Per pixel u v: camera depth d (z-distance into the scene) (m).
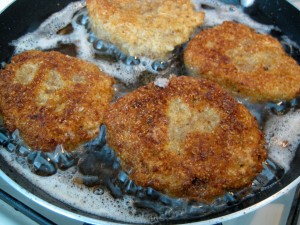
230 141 0.19
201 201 0.19
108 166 0.20
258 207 0.17
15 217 0.19
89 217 0.17
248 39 0.25
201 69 0.23
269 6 0.27
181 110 0.21
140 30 0.24
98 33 0.26
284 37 0.27
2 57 0.25
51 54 0.23
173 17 0.25
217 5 0.29
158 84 0.22
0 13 0.24
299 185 0.20
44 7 0.27
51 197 0.19
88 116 0.21
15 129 0.20
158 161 0.19
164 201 0.19
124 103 0.21
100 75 0.23
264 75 0.23
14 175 0.20
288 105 0.23
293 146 0.22
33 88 0.21
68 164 0.20
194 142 0.19
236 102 0.21
